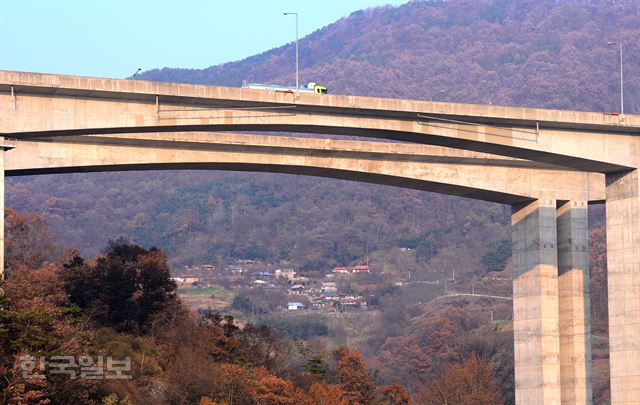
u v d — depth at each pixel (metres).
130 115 116.19
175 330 167.25
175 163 141.25
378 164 148.62
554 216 155.62
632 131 136.25
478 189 152.62
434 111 127.75
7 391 105.69
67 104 113.69
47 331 115.44
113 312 167.50
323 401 171.12
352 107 124.31
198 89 117.81
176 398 145.62
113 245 182.38
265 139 143.50
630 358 134.50
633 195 136.50
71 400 114.38
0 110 110.94
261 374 165.62
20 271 155.00
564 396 156.50
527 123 132.25
